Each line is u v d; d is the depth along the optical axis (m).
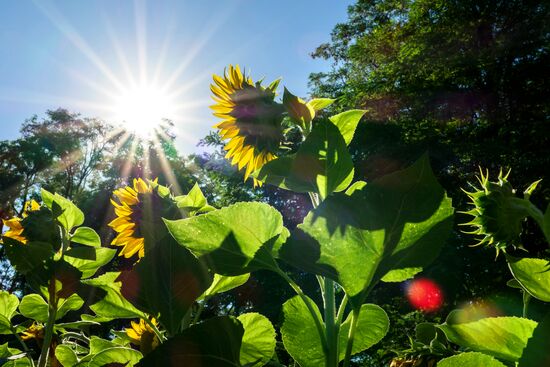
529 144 15.43
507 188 1.20
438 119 19.33
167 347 0.82
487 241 1.19
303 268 0.84
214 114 1.65
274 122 1.61
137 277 0.95
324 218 0.83
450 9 20.22
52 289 1.28
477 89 18.89
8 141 32.84
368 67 25.09
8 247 1.31
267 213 0.94
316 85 25.88
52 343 1.35
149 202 1.39
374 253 0.83
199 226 0.94
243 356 0.98
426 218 0.82
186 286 0.95
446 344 1.23
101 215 28.52
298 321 1.03
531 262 0.92
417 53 20.16
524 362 0.73
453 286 12.65
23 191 31.62
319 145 1.09
